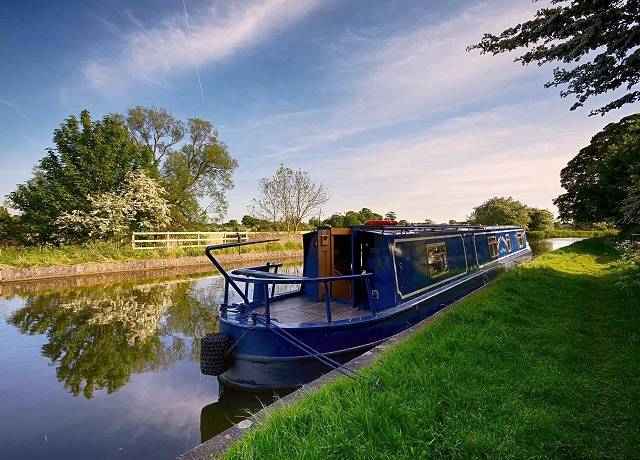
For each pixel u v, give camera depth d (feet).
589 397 11.73
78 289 47.26
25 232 70.59
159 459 13.41
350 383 12.21
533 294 25.89
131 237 76.02
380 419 9.88
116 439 14.65
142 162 86.38
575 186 71.31
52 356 23.73
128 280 55.16
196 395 18.57
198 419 16.29
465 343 15.75
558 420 10.25
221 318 20.13
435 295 25.86
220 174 118.83
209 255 19.42
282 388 18.06
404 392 11.34
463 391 11.67
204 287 49.01
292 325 18.60
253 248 88.84
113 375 20.92
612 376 13.20
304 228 117.29
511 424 10.02
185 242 84.23
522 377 12.99
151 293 44.62
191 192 112.98
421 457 8.60
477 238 38.34
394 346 15.81
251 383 18.35
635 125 19.98
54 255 57.72
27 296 42.63
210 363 18.47
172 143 115.24
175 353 24.48
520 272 33.76
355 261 24.20
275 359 18.11
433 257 28.37
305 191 110.01
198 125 114.73
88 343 26.27
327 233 24.93
